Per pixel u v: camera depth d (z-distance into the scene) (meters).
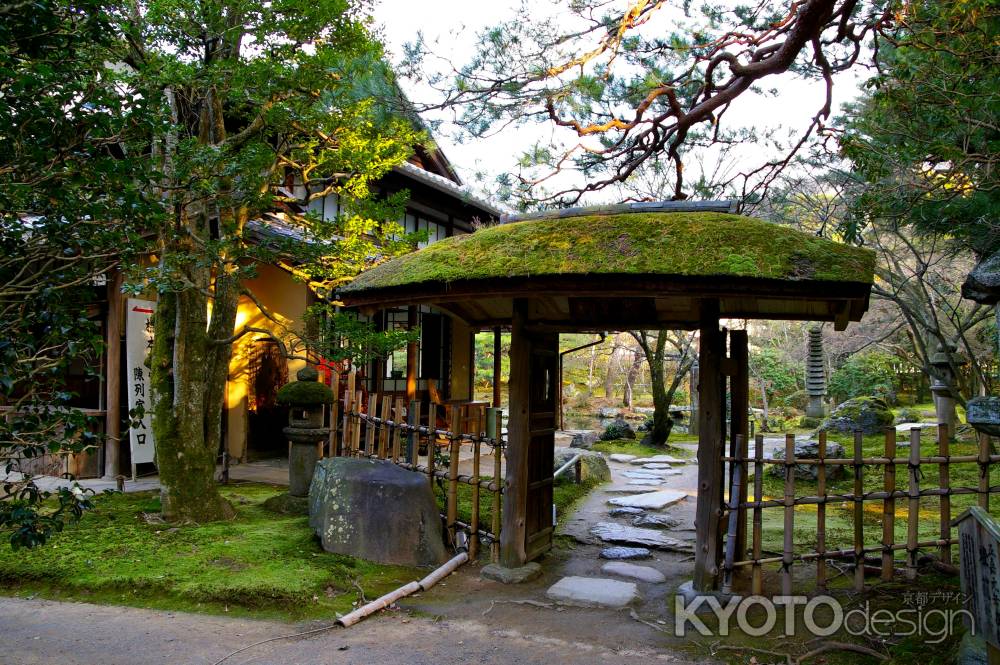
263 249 5.93
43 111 2.88
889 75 5.86
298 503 6.86
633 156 8.32
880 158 5.35
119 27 5.43
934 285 9.95
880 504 7.99
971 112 4.92
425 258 5.09
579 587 5.01
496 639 4.05
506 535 5.33
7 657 3.61
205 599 4.46
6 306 3.27
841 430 12.97
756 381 25.20
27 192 2.97
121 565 4.93
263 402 11.17
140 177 3.37
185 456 6.23
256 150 5.48
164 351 6.38
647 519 7.48
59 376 3.23
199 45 6.00
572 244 4.55
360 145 6.98
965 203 5.11
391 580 5.05
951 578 4.75
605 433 16.58
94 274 3.53
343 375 10.22
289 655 3.73
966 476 8.95
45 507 6.65
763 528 6.89
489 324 6.41
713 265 4.00
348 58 6.41
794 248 4.12
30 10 2.79
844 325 4.93
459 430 5.98
